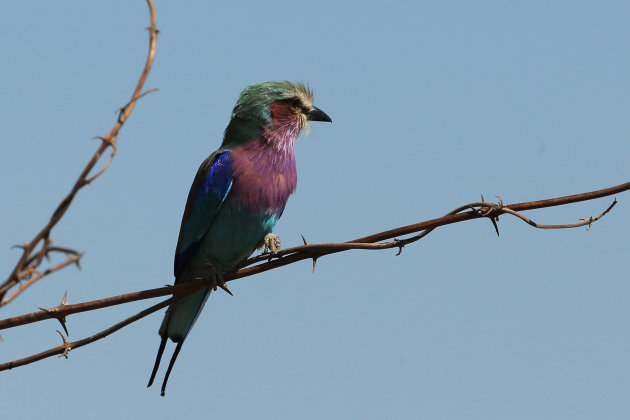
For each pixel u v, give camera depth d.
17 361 6.95
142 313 7.45
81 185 4.66
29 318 6.86
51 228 4.61
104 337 7.27
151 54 4.84
